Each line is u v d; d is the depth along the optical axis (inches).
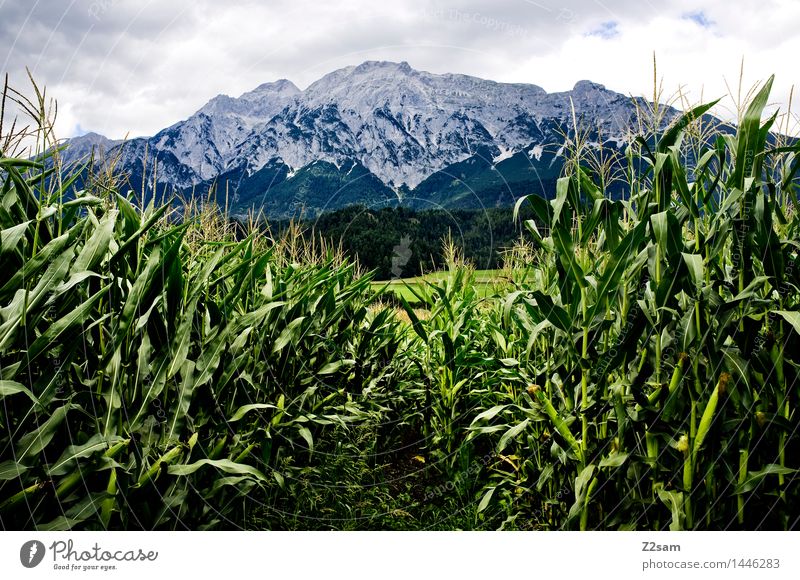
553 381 97.3
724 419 79.8
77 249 73.5
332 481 115.4
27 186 73.8
